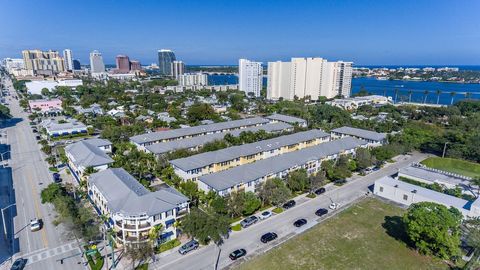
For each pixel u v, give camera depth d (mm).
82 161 82188
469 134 116438
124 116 169125
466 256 53688
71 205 61812
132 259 48906
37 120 165250
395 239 58719
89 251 50750
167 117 163125
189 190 70875
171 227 57250
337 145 102500
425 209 54031
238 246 55906
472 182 79812
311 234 60219
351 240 58250
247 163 88062
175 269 49094
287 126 136750
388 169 98688
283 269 49688
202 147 102625
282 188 69938
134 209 53469
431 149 118562
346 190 81875
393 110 198875
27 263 49844
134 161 90188
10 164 96938
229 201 64562
